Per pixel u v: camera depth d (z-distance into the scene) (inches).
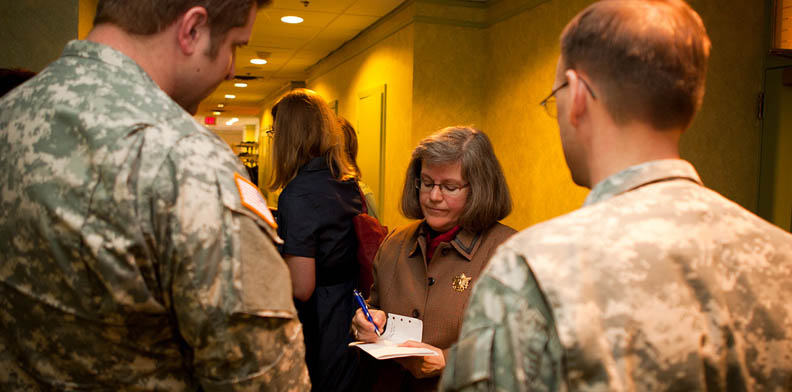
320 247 77.5
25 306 31.1
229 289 31.7
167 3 33.5
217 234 31.5
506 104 182.2
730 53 124.4
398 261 66.8
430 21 191.6
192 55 35.3
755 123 126.6
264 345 33.4
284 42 267.6
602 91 27.2
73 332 31.0
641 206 25.7
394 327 62.2
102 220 29.7
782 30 123.0
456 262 61.7
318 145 81.0
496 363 25.2
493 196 60.4
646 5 27.1
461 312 59.4
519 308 24.9
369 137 232.1
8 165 31.2
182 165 31.0
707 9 122.6
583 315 23.1
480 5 196.1
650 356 23.1
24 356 31.9
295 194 77.1
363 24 230.7
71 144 30.5
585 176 29.4
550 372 24.0
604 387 22.6
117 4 33.6
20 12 109.7
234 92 450.0
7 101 33.2
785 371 24.5
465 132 61.1
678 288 23.9
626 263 24.0
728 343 24.1
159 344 32.8
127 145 30.3
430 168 61.4
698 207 26.0
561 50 29.8
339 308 78.0
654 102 26.4
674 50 26.1
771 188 123.6
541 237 25.6
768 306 24.7
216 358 32.1
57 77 32.6
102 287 30.1
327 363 76.1
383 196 218.1
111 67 32.6
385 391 63.6
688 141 122.1
